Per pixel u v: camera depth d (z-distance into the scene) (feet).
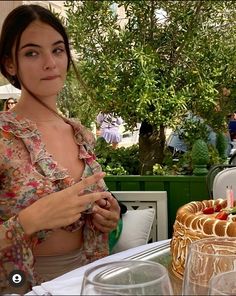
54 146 4.24
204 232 3.34
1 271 3.78
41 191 3.98
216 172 6.75
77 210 3.59
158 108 7.70
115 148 9.09
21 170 4.00
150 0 8.26
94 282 1.88
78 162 4.36
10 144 4.02
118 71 8.01
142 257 3.84
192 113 8.40
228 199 3.95
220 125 8.68
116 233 6.21
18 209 3.99
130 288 1.83
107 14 8.29
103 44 8.23
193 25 8.34
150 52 7.80
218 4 8.39
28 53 4.10
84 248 4.28
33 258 3.75
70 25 8.22
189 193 7.43
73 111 8.67
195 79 8.12
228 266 2.53
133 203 7.11
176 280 3.30
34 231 3.59
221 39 8.45
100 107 8.16
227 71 8.36
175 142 8.62
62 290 3.00
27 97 4.28
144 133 8.57
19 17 4.11
